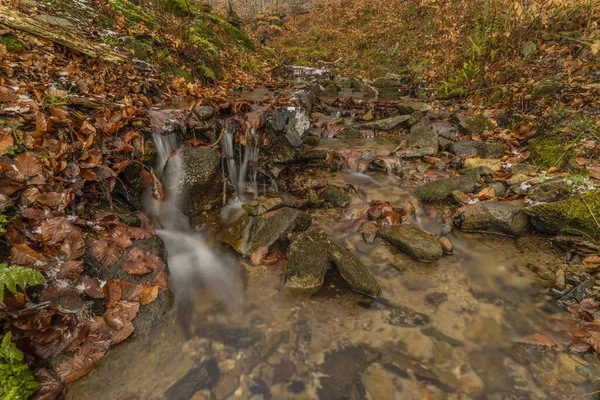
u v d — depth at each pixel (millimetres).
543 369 2256
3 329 1936
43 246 2328
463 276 3172
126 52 5402
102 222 2797
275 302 2857
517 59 7004
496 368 2281
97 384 2059
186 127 4094
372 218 4031
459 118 6453
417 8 12539
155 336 2428
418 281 3121
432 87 8906
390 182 4934
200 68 6805
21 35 4086
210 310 2748
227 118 4664
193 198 3877
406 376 2229
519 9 6770
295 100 5535
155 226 3463
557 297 2844
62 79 3861
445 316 2725
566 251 3314
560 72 6113
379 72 11734
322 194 4461
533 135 5090
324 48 15938
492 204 3732
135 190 3488
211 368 2264
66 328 2129
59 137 2979
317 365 2297
